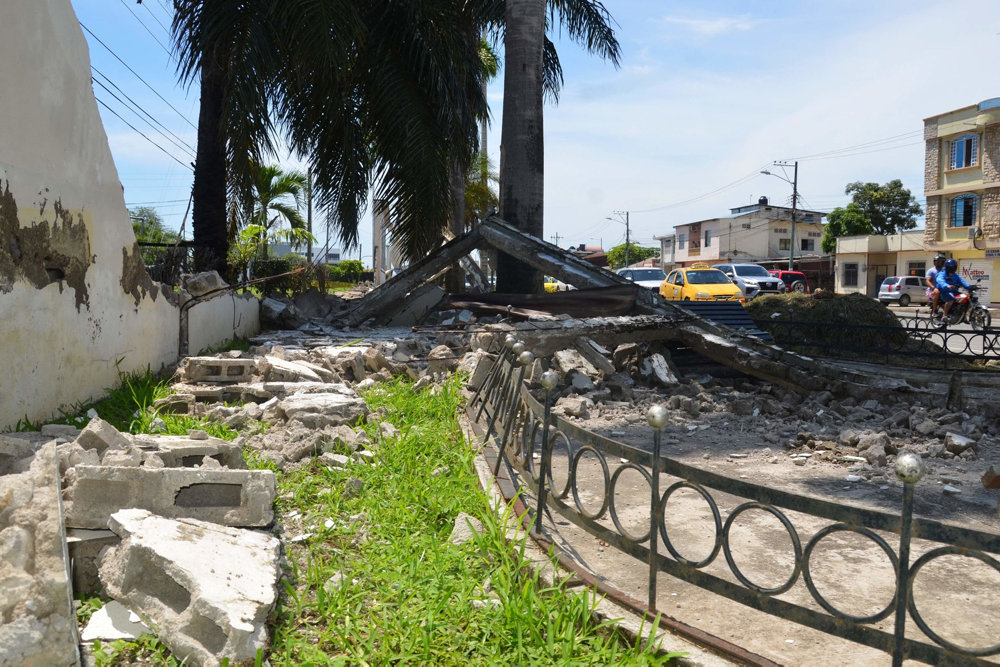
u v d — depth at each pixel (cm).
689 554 411
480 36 2725
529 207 1641
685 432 766
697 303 1240
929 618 336
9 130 564
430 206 1628
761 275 3434
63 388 651
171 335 980
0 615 260
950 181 3816
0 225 548
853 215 5306
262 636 282
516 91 1627
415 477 511
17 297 571
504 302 1414
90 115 720
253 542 349
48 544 295
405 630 314
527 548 390
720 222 6438
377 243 3538
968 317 2120
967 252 3781
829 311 1681
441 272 1717
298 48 1387
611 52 2145
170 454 452
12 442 383
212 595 285
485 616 320
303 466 526
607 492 351
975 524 477
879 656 298
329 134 1703
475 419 681
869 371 1230
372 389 889
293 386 761
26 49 591
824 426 795
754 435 754
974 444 656
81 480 351
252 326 1520
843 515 252
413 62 1600
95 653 279
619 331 1066
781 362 1032
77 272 683
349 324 1638
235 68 1353
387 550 393
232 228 1745
